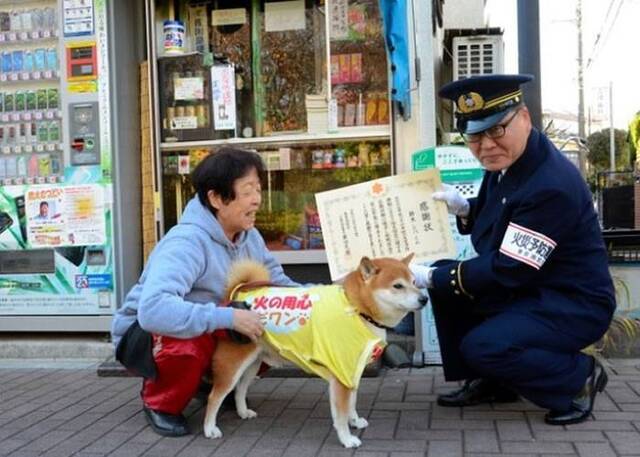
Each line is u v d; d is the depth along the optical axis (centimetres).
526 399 343
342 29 505
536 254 310
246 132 534
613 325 460
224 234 345
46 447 329
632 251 480
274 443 325
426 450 307
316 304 316
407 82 457
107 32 516
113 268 517
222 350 331
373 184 373
